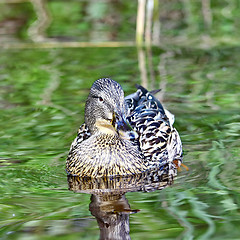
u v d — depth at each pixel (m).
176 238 7.80
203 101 14.65
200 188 9.80
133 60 18.33
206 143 12.12
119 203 9.25
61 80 16.39
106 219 8.55
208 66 17.58
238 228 8.08
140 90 13.28
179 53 19.11
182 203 9.12
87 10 23.84
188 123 13.24
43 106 14.47
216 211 8.74
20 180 10.40
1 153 11.72
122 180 10.77
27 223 8.41
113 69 17.31
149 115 12.48
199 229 8.09
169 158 11.72
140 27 20.09
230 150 11.66
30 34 21.14
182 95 15.09
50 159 11.53
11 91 15.59
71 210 8.95
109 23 22.47
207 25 22.14
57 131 12.92
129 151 11.21
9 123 13.39
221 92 15.29
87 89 15.57
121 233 8.00
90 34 21.23
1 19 22.47
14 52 19.19
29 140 12.45
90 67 17.59
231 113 13.78
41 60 18.34
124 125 10.49
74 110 14.16
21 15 22.94
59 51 19.30
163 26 22.19
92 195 9.72
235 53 18.84
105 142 11.01
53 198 9.52
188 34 21.25
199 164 11.02
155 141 11.90
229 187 9.77
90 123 11.21
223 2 25.03
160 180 10.55
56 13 23.41
